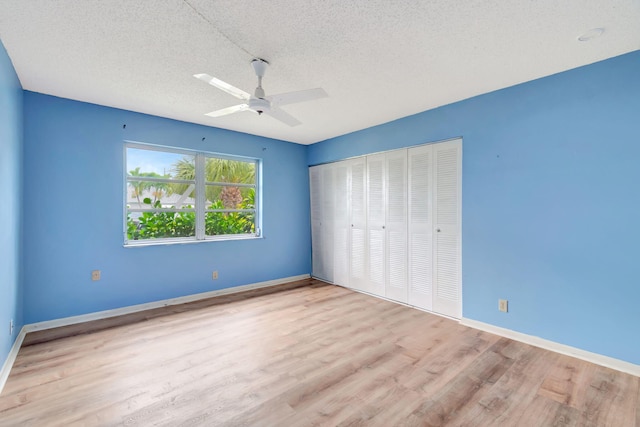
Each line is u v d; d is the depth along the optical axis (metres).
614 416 1.69
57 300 2.98
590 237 2.30
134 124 3.40
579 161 2.34
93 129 3.16
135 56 2.18
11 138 2.32
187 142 3.79
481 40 1.97
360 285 4.23
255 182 4.61
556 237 2.46
